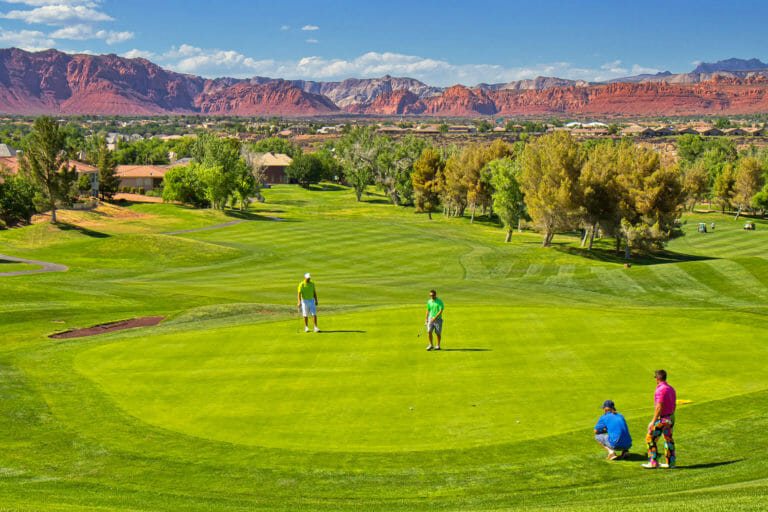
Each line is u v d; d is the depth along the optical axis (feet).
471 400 51.70
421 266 190.19
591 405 49.93
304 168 611.06
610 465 39.45
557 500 34.01
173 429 46.70
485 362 62.39
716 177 467.11
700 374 57.36
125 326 90.63
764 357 62.59
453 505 33.83
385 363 62.69
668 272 161.58
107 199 375.66
